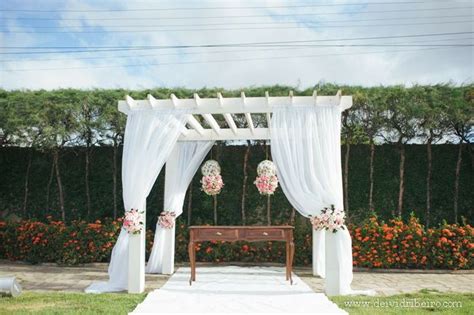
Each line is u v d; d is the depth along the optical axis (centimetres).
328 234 605
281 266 879
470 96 868
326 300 553
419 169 915
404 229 831
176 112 651
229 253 897
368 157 927
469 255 814
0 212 995
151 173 638
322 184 616
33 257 884
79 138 965
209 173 818
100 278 727
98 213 969
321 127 627
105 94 946
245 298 568
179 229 918
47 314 463
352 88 931
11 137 974
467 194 904
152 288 649
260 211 954
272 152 629
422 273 801
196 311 493
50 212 982
